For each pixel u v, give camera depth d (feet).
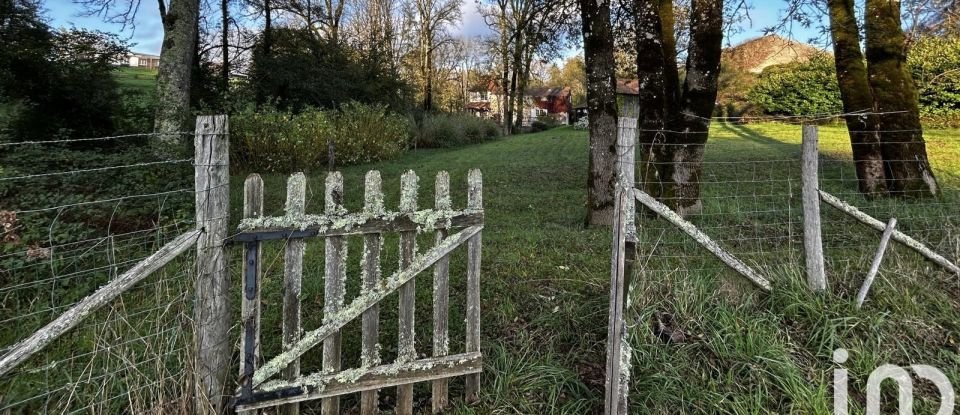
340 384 7.63
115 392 7.14
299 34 62.13
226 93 41.83
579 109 129.90
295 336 7.39
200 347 6.98
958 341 9.84
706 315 9.98
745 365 8.81
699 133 18.44
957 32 24.45
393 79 72.90
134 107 32.30
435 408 8.30
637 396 8.32
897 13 21.72
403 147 58.95
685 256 12.22
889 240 11.68
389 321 11.18
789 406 8.09
